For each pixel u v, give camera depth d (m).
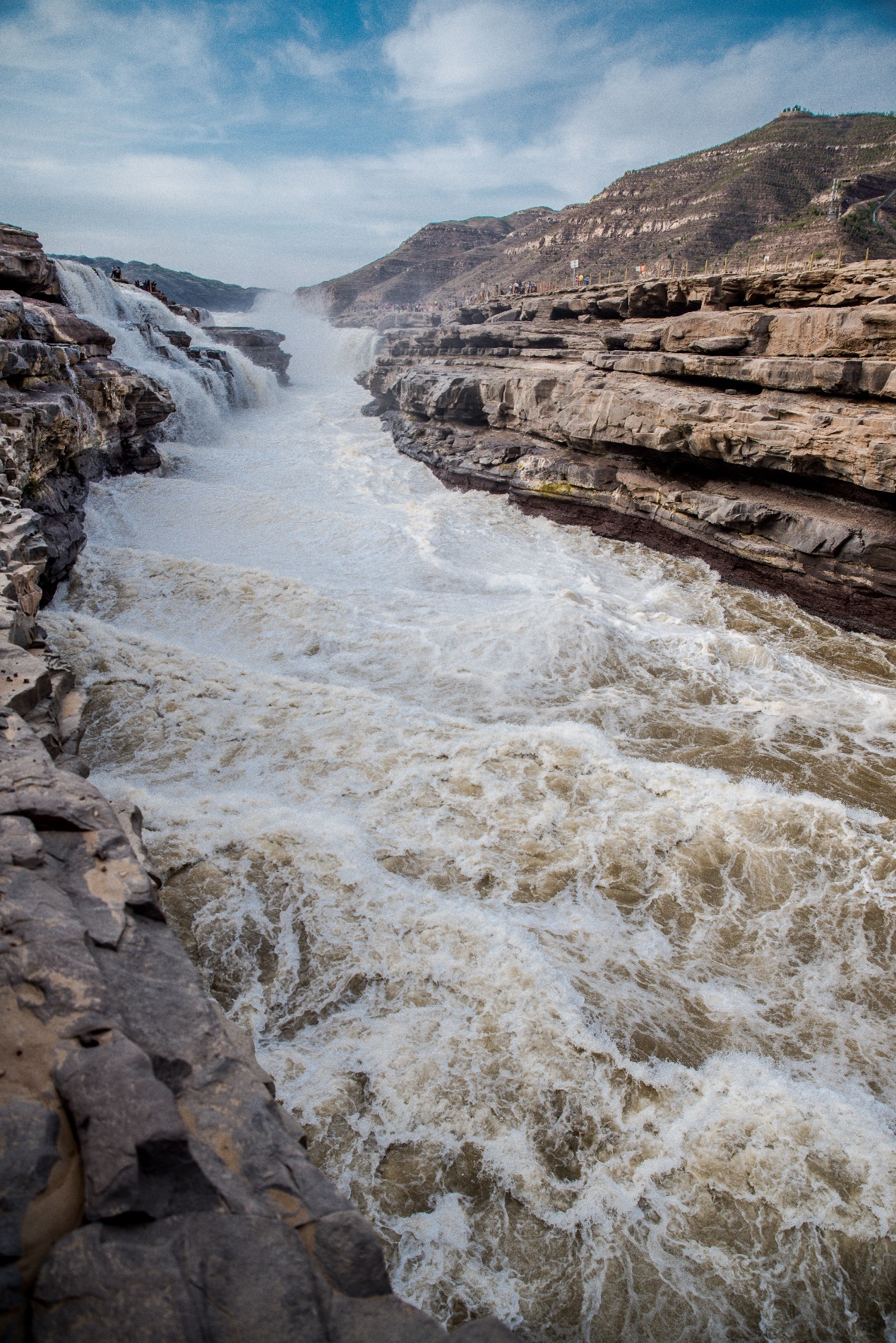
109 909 4.68
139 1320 2.68
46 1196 3.00
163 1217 3.08
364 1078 6.23
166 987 4.34
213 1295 2.89
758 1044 7.00
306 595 16.64
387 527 22.20
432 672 14.07
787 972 7.92
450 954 7.47
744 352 20.70
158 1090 3.40
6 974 3.88
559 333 31.80
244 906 7.91
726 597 19.52
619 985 7.45
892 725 13.17
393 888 8.36
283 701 12.41
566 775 10.81
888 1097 6.59
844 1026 7.32
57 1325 2.63
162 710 11.99
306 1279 3.03
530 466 26.28
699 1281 5.10
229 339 54.28
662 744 12.32
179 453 30.84
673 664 14.99
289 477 29.67
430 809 9.93
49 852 4.99
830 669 15.76
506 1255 5.16
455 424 32.81
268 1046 6.49
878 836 9.80
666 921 8.45
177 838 8.62
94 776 10.02
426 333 42.69
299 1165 3.56
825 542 17.72
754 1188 5.64
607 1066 6.43
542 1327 4.80
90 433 22.20
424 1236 5.21
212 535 21.67
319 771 10.65
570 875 8.95
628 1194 5.56
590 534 24.27
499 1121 5.96
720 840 9.65
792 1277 5.15
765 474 19.86
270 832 8.91
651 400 21.50
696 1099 6.30
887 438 15.97
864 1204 5.55
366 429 42.72
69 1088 3.36
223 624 15.80
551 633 14.87
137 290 44.12
